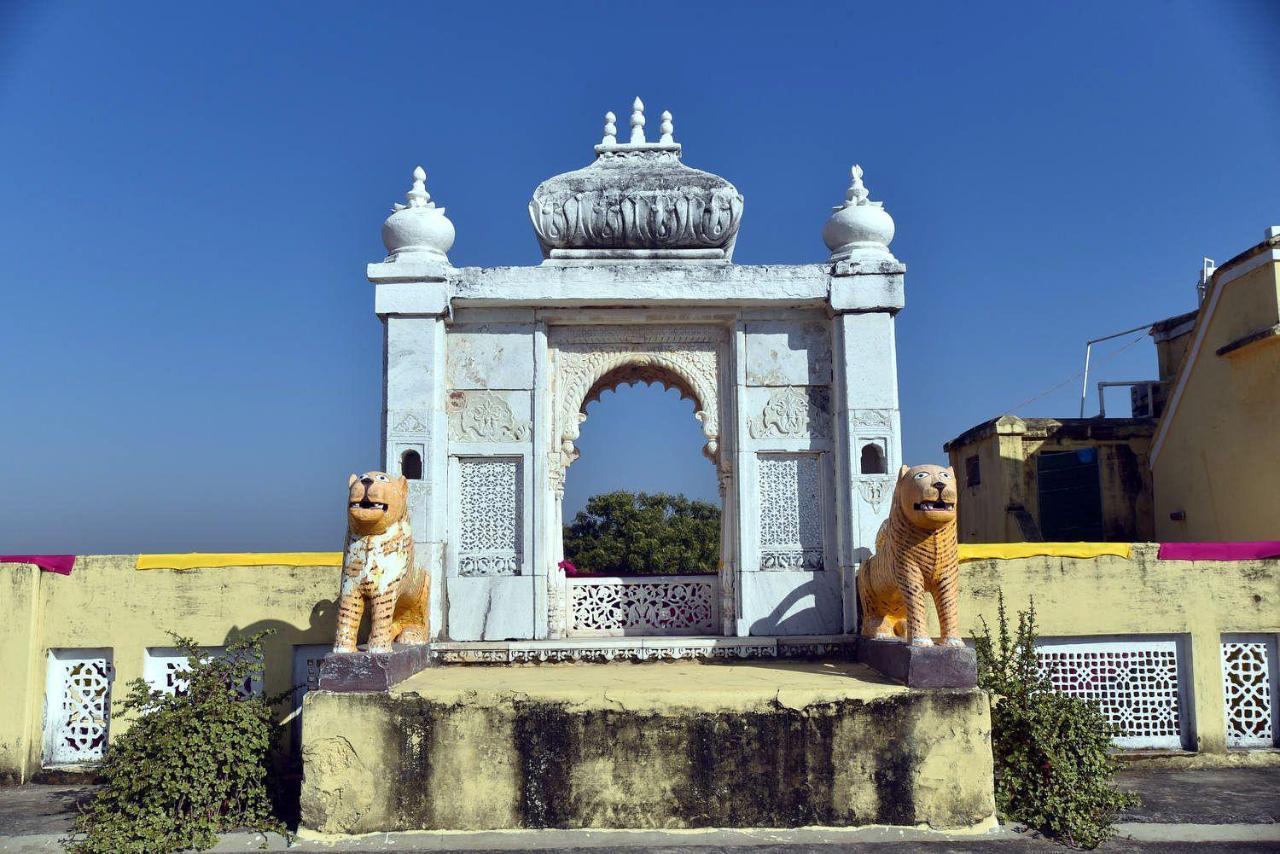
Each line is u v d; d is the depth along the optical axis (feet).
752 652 27.25
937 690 21.68
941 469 22.33
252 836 21.79
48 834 22.15
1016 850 20.49
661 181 29.32
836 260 28.68
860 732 21.49
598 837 20.88
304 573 27.45
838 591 28.43
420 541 27.14
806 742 21.45
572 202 28.63
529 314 28.96
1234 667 28.02
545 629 28.04
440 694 21.49
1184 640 27.89
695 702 21.49
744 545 28.58
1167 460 42.73
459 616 28.07
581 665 26.48
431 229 28.12
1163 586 27.68
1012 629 27.35
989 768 21.44
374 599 22.36
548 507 28.99
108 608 27.32
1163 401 48.37
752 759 21.39
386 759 21.31
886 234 29.14
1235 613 27.68
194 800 21.71
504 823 21.17
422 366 27.71
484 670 25.40
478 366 28.94
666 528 61.31
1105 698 27.81
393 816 21.17
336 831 21.17
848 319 28.22
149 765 21.98
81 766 26.94
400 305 27.66
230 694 23.62
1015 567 27.58
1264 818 22.41
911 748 21.48
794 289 28.37
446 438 28.50
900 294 28.02
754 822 21.24
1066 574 27.58
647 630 29.71
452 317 28.60
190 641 25.02
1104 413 51.96
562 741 21.39
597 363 29.73
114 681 27.07
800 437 28.96
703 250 29.25
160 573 27.45
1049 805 21.65
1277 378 34.86
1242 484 36.99
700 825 21.21
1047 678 24.29
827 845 20.54
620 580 29.94
